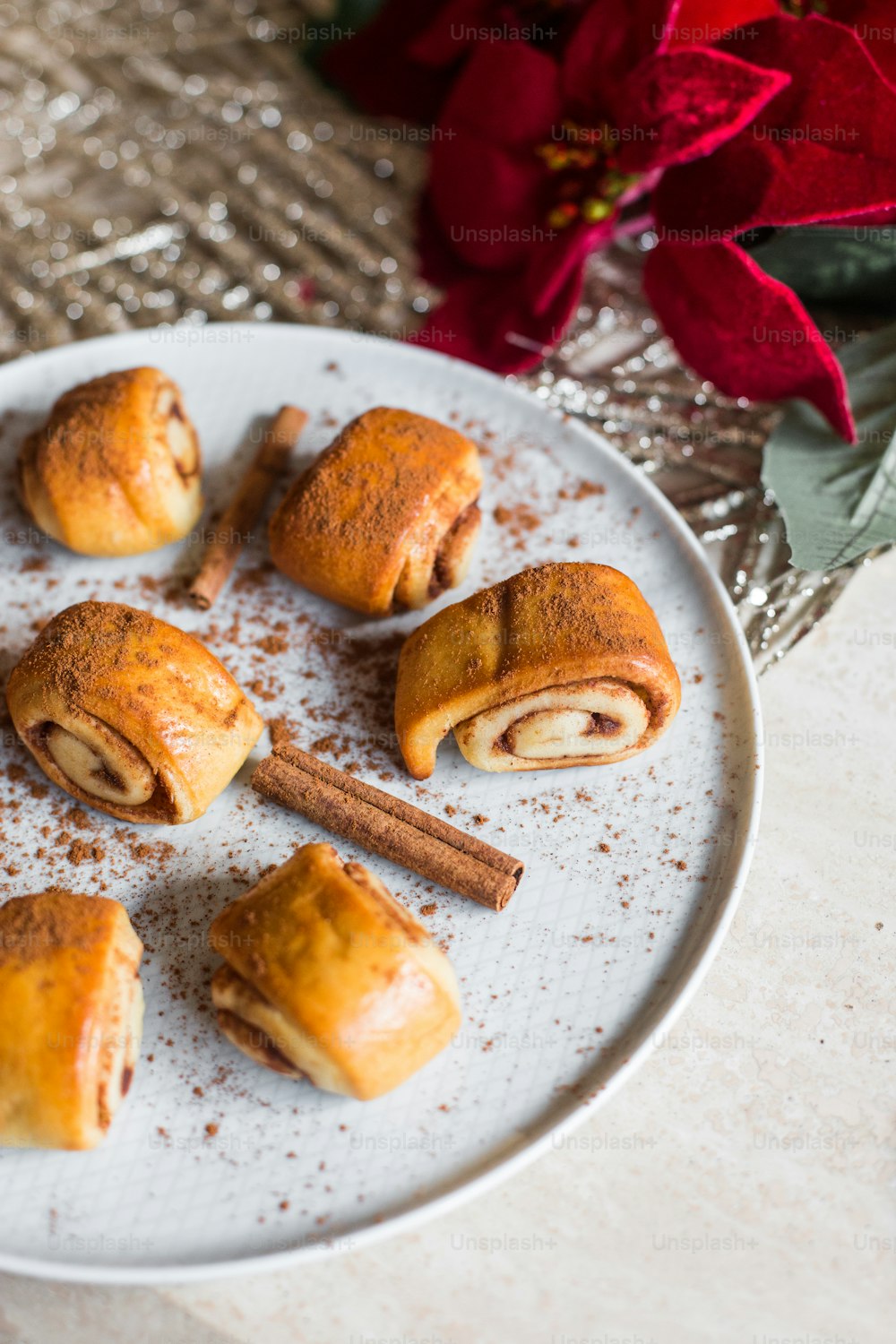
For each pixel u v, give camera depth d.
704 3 0.55
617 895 0.50
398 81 0.66
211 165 0.68
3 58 0.70
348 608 0.55
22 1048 0.46
